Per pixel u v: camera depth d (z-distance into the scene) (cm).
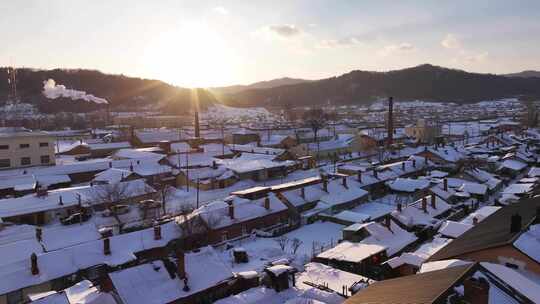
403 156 10794
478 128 17650
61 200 5581
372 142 12019
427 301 1512
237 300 2803
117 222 5269
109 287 2958
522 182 7119
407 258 3478
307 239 4803
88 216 5525
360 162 10356
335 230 5078
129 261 3759
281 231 5059
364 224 4325
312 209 5734
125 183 6234
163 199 5825
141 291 2838
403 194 6944
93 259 3706
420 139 14362
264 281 3169
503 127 17125
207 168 8131
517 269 2244
